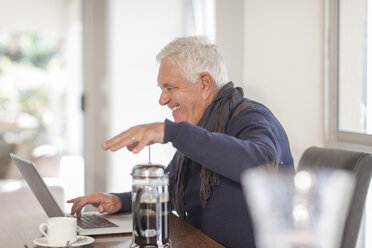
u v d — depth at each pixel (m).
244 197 1.70
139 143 1.35
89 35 4.97
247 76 3.07
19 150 4.62
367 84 2.51
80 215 1.81
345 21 2.66
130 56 4.80
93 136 4.97
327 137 2.81
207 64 1.82
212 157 1.41
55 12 8.70
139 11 4.79
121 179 4.82
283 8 2.95
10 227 1.72
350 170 1.55
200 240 1.49
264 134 1.58
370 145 2.48
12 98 12.97
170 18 4.80
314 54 2.87
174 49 1.83
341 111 2.72
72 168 8.02
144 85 4.84
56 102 11.66
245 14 3.05
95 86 4.94
